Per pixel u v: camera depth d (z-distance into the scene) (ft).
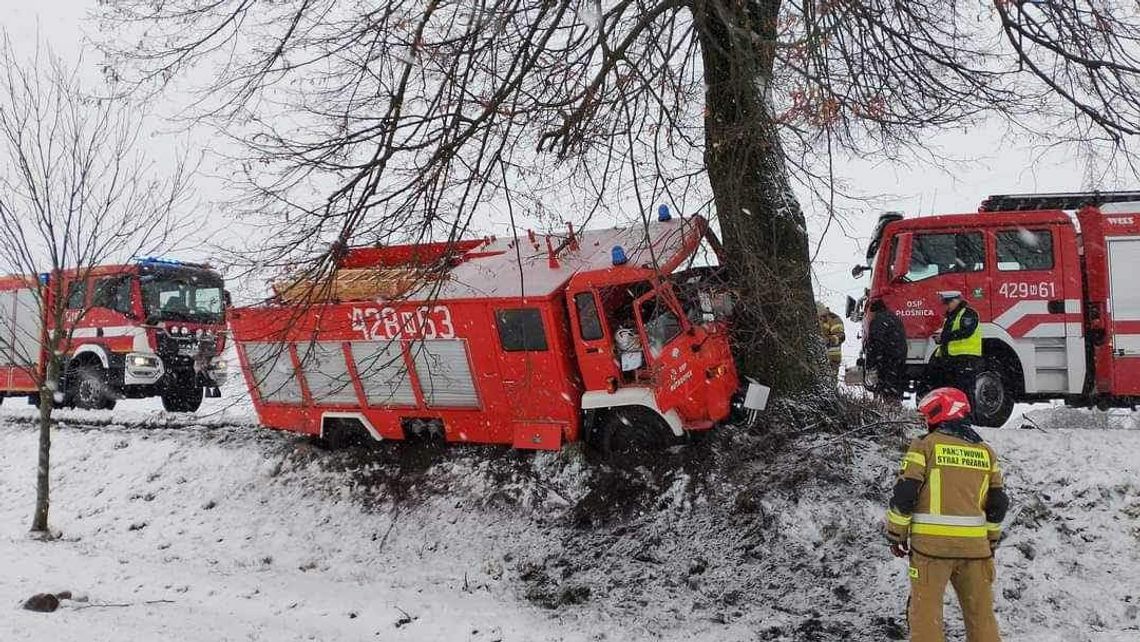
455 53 23.40
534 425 35.76
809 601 27.78
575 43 24.02
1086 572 27.02
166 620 24.99
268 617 26.27
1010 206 39.63
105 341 55.42
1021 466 30.99
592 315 33.73
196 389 56.85
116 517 41.91
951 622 25.22
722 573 29.71
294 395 40.65
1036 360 36.96
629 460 34.32
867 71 26.94
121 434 49.01
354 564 35.04
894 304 38.58
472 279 35.94
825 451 32.07
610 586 30.32
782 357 33.53
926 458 20.33
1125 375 36.27
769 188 31.22
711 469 32.83
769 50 23.17
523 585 31.42
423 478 38.04
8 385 61.11
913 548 20.20
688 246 30.09
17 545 36.17
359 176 23.53
